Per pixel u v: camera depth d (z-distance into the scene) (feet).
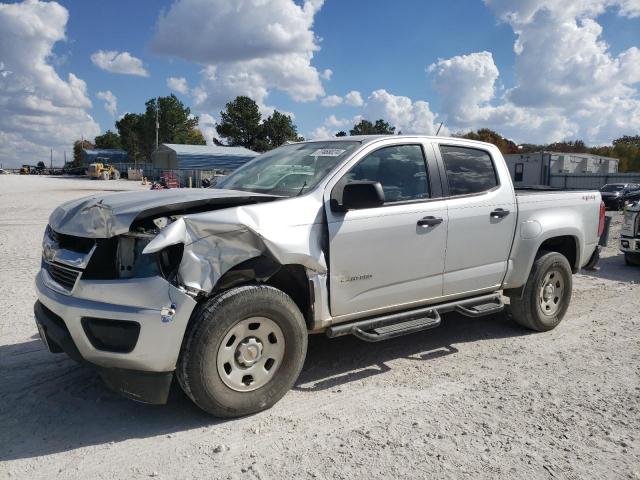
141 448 10.60
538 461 10.23
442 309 15.48
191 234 11.00
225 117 244.42
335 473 9.76
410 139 15.19
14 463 10.01
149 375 10.96
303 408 12.40
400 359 15.70
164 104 297.33
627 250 31.76
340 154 14.20
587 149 270.67
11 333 17.33
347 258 13.20
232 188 15.17
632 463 10.23
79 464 10.02
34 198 90.68
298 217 12.46
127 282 10.84
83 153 345.10
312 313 12.82
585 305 22.35
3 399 12.62
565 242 19.53
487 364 15.34
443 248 15.15
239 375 11.66
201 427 11.45
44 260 13.47
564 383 13.97
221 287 11.58
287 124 244.22
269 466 9.98
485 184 16.53
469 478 9.66
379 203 12.35
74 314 11.00
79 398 12.73
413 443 10.82
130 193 13.20
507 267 17.03
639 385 13.89
